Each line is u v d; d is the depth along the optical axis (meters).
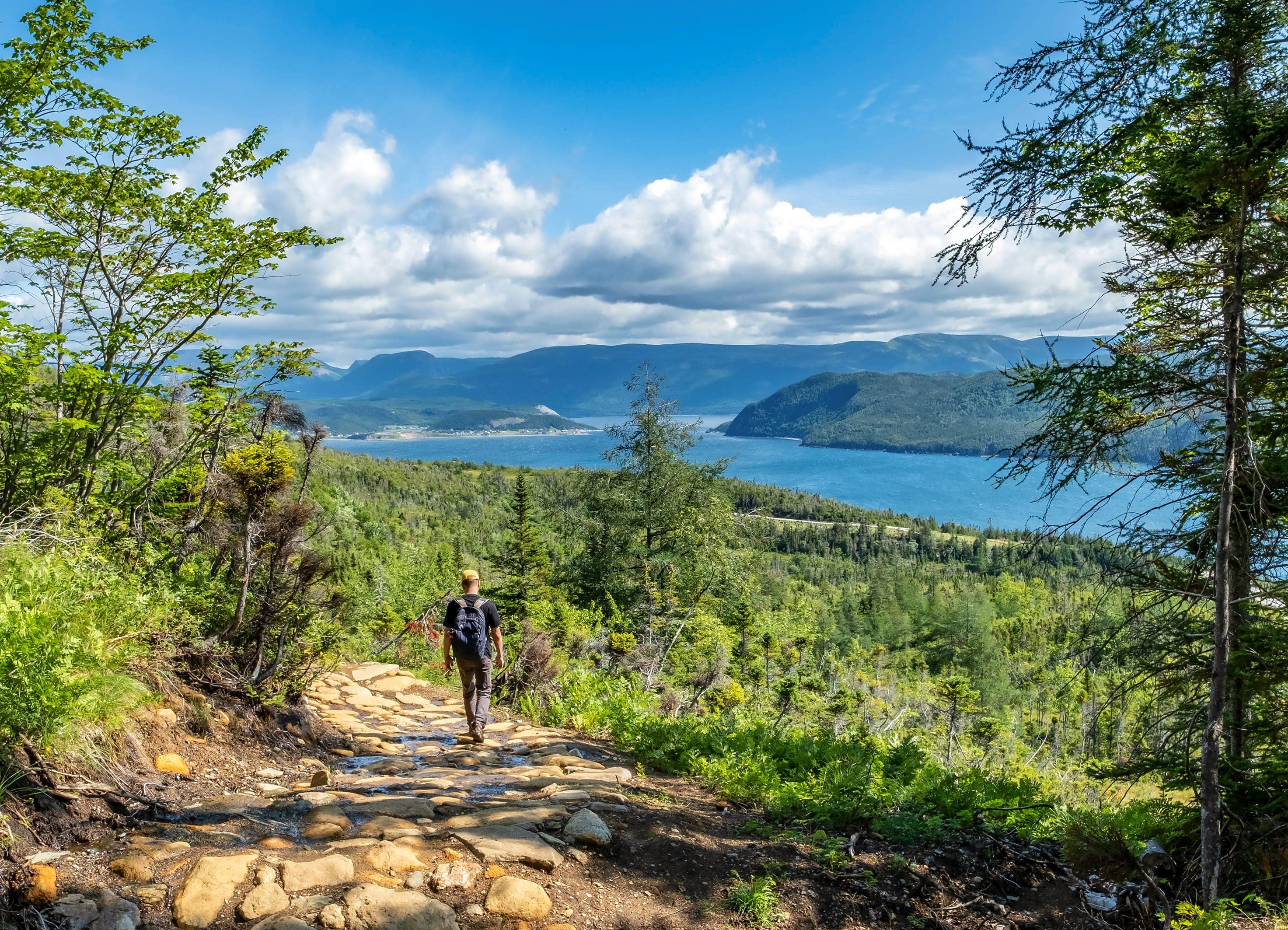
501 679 10.29
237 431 9.20
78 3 7.79
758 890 3.62
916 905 3.93
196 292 9.27
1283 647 4.43
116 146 8.70
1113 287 4.92
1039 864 4.56
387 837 3.74
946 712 34.03
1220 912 3.54
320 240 9.80
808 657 54.81
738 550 24.72
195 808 3.96
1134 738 5.47
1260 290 4.11
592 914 3.33
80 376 8.17
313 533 6.91
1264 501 4.40
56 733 3.67
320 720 7.06
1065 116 4.38
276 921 2.85
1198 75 4.43
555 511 25.84
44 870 2.93
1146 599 4.94
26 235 8.57
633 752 7.36
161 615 5.41
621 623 21.45
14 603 3.96
